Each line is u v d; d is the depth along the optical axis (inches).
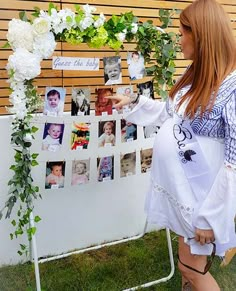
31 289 96.8
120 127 107.4
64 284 104.7
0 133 100.0
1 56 97.9
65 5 103.0
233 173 66.1
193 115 70.1
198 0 71.8
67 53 106.6
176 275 110.3
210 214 69.7
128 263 114.7
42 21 75.9
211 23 68.5
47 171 95.3
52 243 115.4
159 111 89.1
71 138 95.8
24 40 75.8
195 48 70.6
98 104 94.4
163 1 117.9
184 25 72.4
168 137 75.3
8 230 108.0
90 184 116.0
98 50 110.7
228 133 66.4
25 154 82.0
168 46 93.6
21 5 97.7
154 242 126.8
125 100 90.4
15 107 77.2
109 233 124.5
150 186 82.0
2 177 102.9
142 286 104.7
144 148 121.8
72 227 117.2
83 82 110.0
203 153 71.7
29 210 85.7
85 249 118.3
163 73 95.6
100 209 120.3
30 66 74.9
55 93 86.0
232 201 67.1
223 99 67.3
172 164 74.8
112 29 85.4
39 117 98.0
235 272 113.4
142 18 115.4
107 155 114.3
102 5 108.3
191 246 76.4
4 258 110.1
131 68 93.8
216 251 75.2
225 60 69.2
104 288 103.9
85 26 80.2
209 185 72.9
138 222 129.0
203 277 80.1
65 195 113.2
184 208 74.4
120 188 122.0
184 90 74.6
